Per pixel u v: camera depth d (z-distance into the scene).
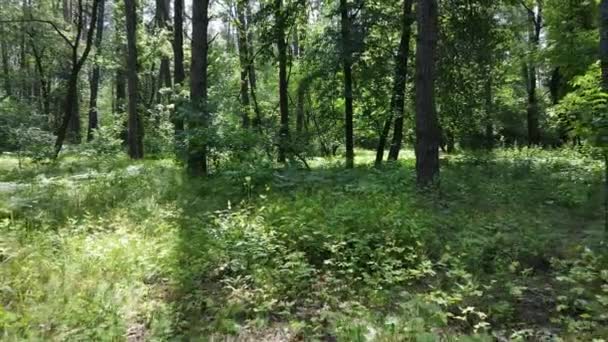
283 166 11.67
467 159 15.91
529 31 23.31
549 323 4.39
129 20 20.83
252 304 4.82
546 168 12.88
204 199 9.12
